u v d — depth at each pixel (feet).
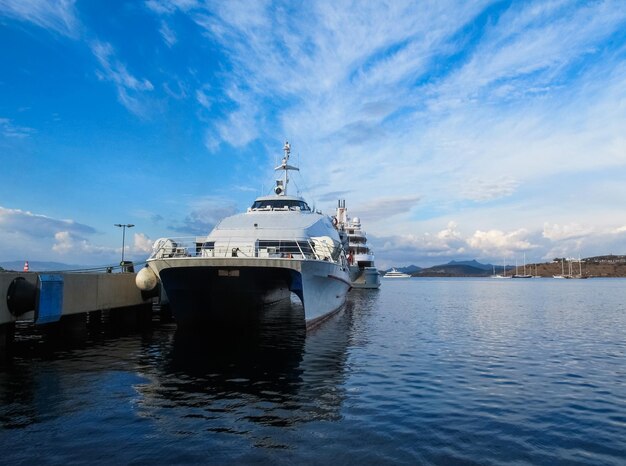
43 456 21.08
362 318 84.99
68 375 36.55
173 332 61.82
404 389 33.81
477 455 21.98
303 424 25.96
